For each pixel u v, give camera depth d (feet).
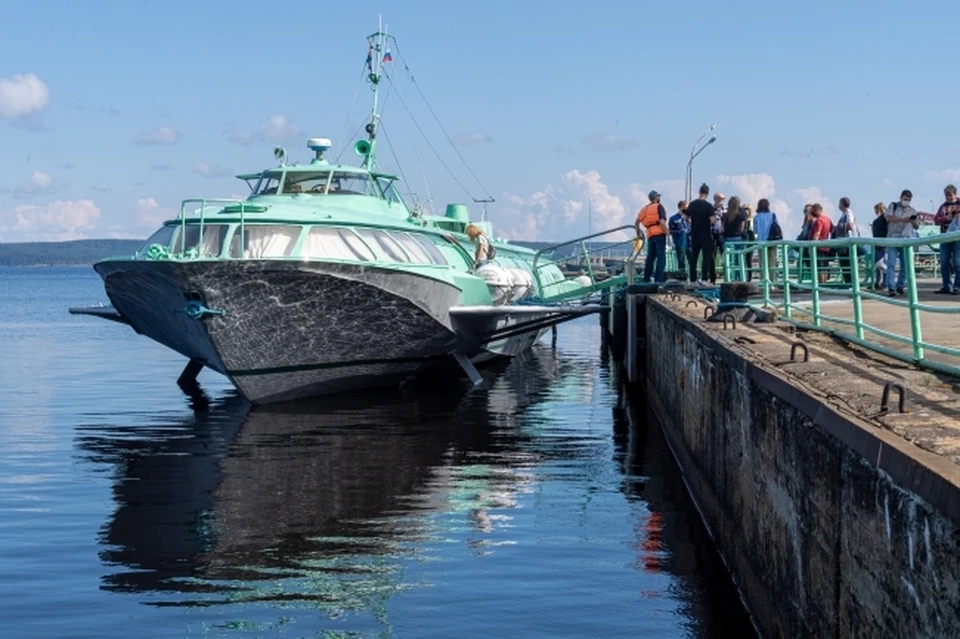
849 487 18.26
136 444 56.90
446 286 71.41
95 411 71.51
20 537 36.91
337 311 65.36
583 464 51.29
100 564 33.53
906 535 15.15
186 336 69.10
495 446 56.29
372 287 64.64
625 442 58.23
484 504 42.24
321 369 70.79
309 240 64.90
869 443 16.98
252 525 38.60
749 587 28.68
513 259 112.88
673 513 40.86
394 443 57.06
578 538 36.91
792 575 22.91
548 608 29.19
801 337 36.60
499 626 27.76
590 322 238.27
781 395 23.89
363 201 76.74
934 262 99.86
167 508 41.52
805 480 21.67
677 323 52.85
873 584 16.80
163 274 60.90
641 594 30.48
